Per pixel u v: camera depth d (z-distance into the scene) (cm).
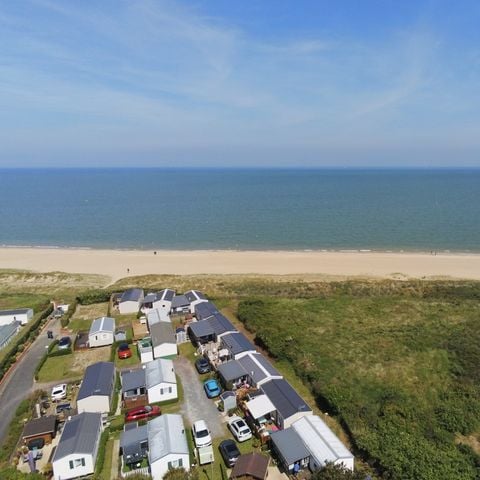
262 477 2686
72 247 11612
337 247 11050
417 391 3772
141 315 5931
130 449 2962
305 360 4319
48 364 4650
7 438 3350
